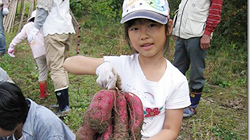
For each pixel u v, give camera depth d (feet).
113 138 4.58
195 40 12.32
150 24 5.13
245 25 21.42
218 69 18.11
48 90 15.58
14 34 25.12
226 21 21.76
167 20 5.21
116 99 4.81
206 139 12.11
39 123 6.54
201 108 14.48
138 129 4.70
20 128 6.55
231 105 14.76
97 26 26.04
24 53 21.09
